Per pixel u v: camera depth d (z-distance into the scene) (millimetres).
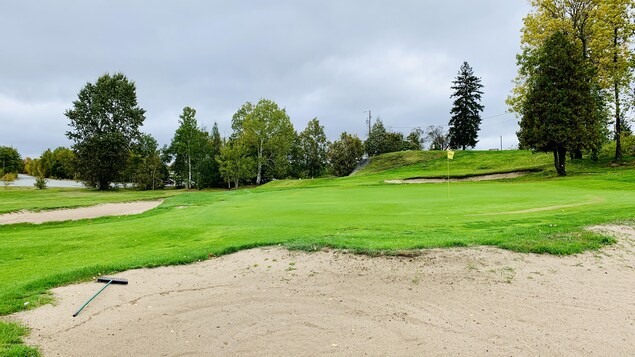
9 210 24703
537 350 4723
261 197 25875
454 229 11164
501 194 21000
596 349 4707
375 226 12281
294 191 30656
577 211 13586
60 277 7805
